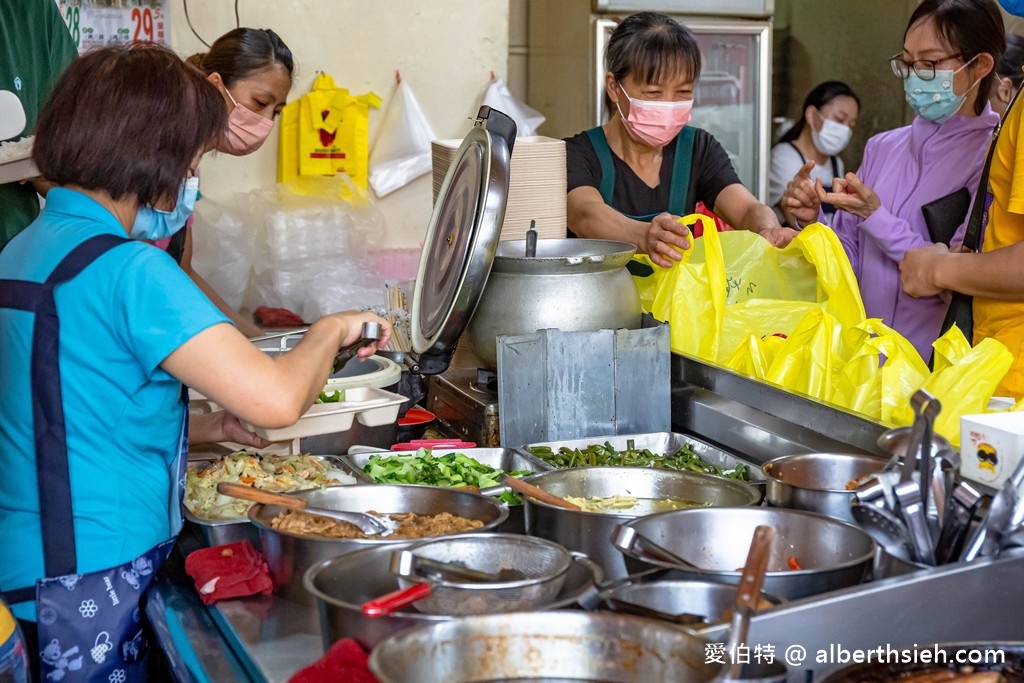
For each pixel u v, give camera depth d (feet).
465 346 8.84
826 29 16.88
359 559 4.19
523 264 6.76
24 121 7.57
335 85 14.49
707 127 14.99
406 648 3.25
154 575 5.34
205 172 14.20
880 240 9.04
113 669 5.19
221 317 4.88
